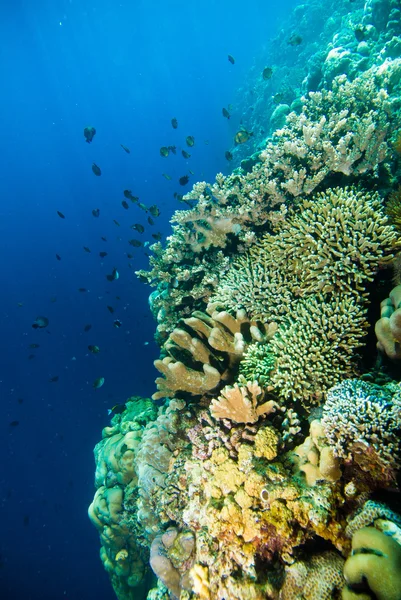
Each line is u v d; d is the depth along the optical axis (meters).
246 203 5.63
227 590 2.68
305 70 19.52
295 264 4.55
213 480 3.33
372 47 10.59
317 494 2.58
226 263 5.68
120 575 6.97
